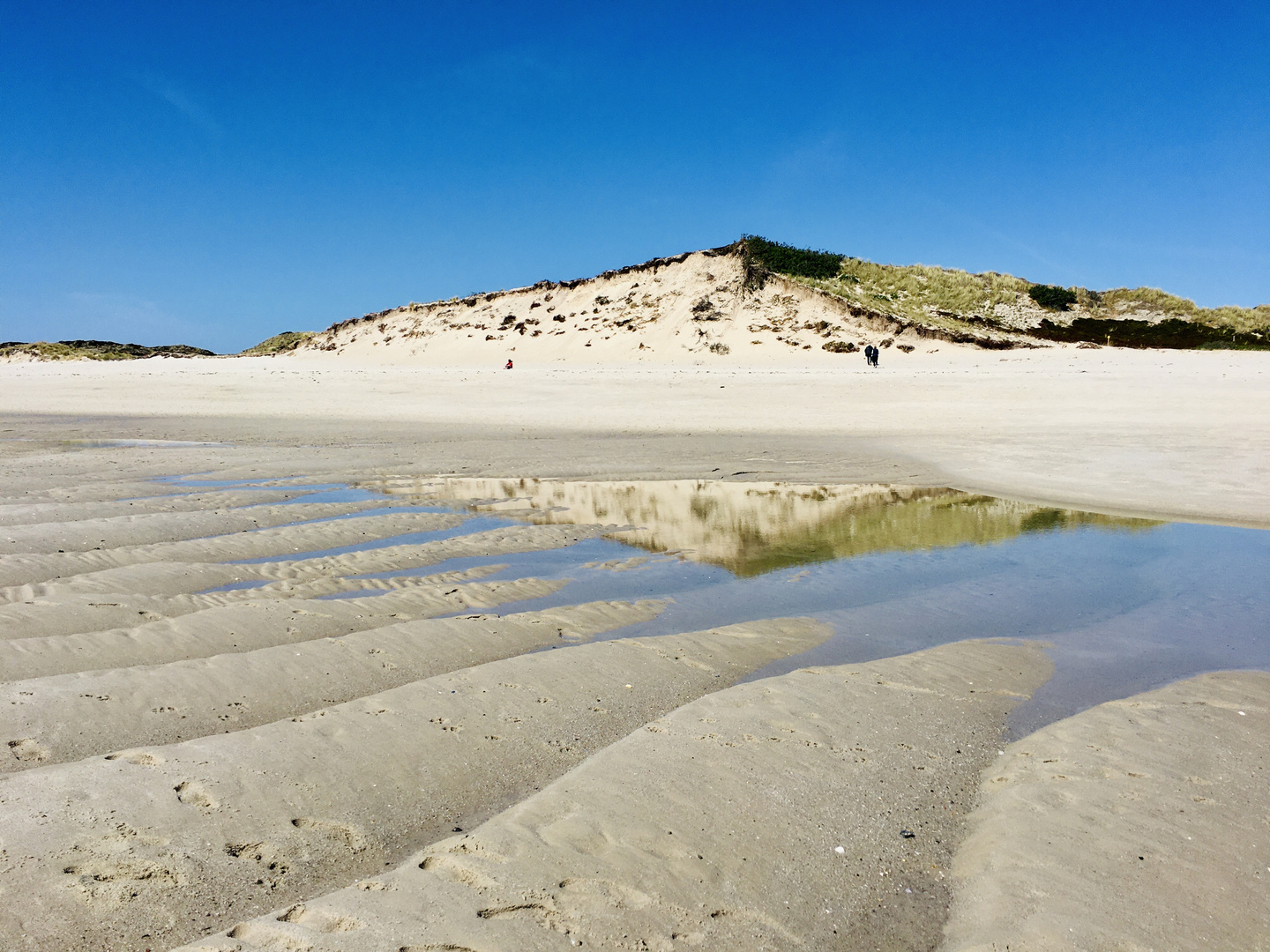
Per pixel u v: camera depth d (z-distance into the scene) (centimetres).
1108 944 322
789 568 968
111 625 691
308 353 7106
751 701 562
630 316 6047
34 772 434
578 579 913
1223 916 339
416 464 1723
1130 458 1658
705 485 1541
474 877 358
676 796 430
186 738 505
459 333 6619
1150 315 5756
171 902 344
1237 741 505
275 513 1197
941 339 4916
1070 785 450
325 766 459
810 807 427
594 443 2061
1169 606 813
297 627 709
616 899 347
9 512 1116
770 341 5225
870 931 340
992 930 335
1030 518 1242
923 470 1661
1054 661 667
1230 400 2391
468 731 512
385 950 311
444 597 824
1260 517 1186
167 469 1593
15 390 3525
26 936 316
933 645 706
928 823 422
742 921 341
